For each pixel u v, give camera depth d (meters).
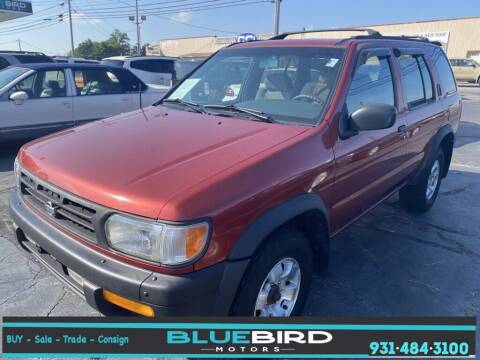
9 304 2.97
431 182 4.85
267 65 3.33
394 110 2.64
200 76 3.71
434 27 41.22
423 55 4.32
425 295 3.25
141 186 2.01
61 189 2.23
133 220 1.94
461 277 3.53
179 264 1.89
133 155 2.33
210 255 1.97
